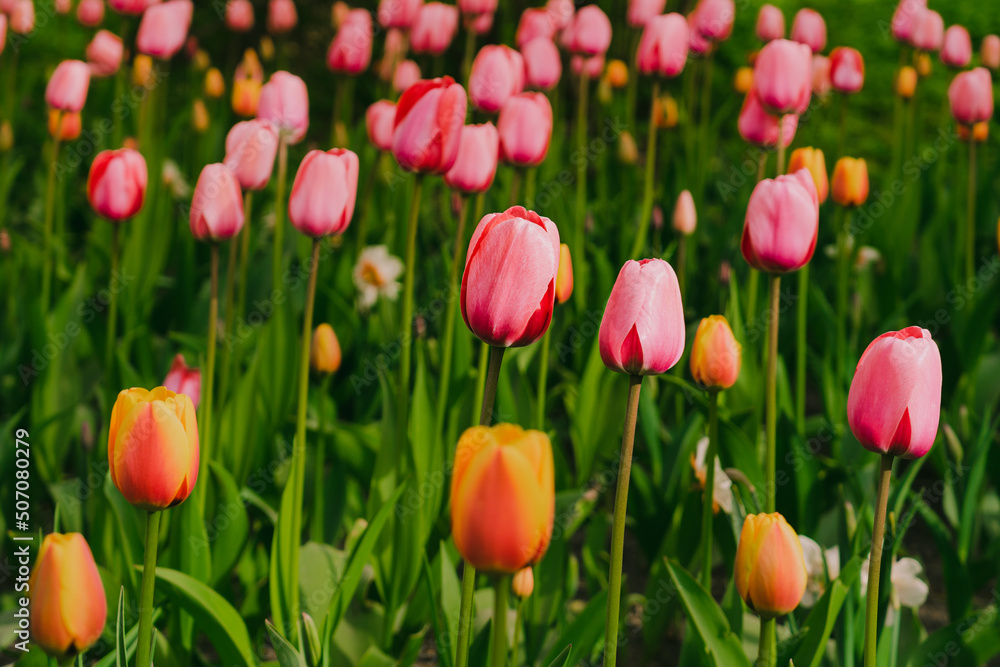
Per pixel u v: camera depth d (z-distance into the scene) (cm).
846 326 351
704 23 401
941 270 402
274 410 287
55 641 120
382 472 232
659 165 614
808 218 172
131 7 430
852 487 247
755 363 300
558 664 145
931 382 131
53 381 296
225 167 202
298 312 355
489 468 97
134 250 376
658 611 237
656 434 273
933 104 702
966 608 235
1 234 350
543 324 123
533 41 371
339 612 195
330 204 185
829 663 195
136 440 120
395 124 193
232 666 183
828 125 646
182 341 304
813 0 748
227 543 214
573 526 243
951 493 285
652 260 129
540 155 251
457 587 202
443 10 402
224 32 798
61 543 118
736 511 197
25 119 552
